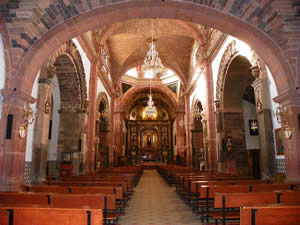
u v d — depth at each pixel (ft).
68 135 44.24
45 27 23.66
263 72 30.42
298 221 11.32
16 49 22.85
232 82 45.32
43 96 28.60
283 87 24.36
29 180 27.04
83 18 24.56
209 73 53.31
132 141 145.18
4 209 11.02
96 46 53.52
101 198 16.19
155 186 45.83
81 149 44.47
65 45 35.73
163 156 141.38
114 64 80.43
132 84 111.45
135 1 24.03
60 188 20.56
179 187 35.22
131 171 53.57
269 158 28.89
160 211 24.52
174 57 78.54
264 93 29.91
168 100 128.26
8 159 21.63
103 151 73.82
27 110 23.67
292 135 23.13
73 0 23.39
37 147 27.78
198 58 63.72
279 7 22.22
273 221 11.30
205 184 24.66
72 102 45.32
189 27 54.75
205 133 59.41
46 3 22.36
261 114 30.35
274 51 24.39
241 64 41.19
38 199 16.12
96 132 58.29
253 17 23.95
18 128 22.53
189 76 79.36
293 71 23.27
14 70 22.80
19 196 16.22
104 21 25.96
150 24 59.41
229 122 46.19
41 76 28.94
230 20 24.98
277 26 23.18
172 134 144.36
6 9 22.24
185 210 24.98
